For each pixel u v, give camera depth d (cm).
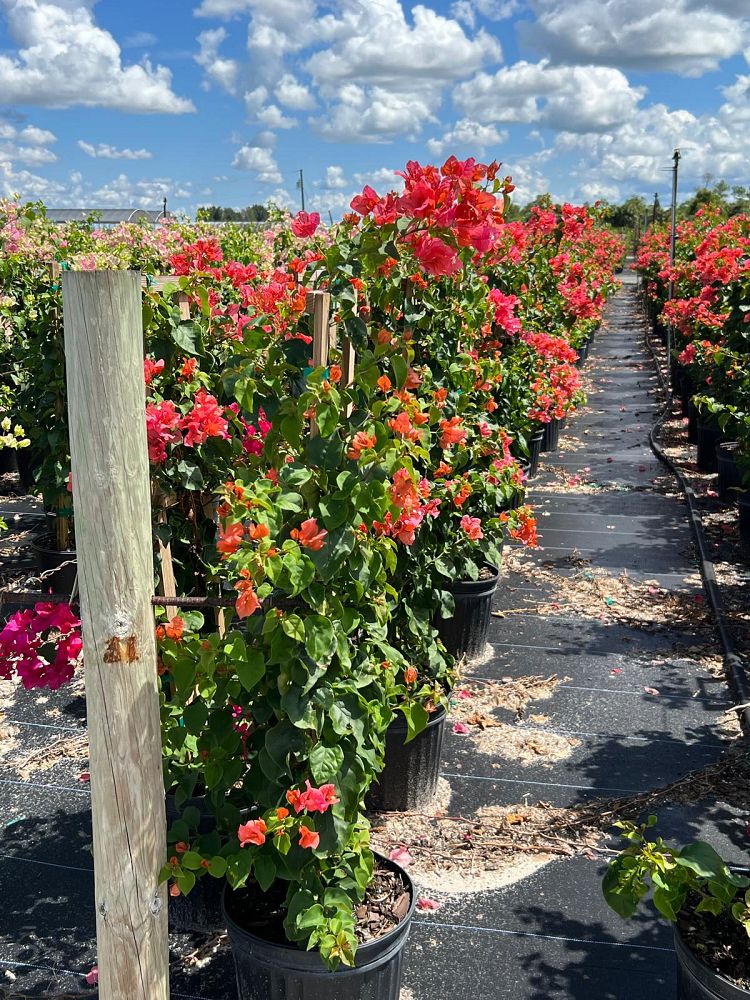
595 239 1694
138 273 181
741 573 619
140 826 195
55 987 262
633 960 276
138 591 189
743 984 212
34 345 480
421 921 291
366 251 249
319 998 217
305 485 219
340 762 215
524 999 261
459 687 455
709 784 369
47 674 240
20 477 802
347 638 222
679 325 905
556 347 754
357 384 233
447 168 229
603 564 649
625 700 445
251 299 248
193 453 278
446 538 391
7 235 709
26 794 358
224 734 225
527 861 322
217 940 280
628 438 1090
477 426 429
